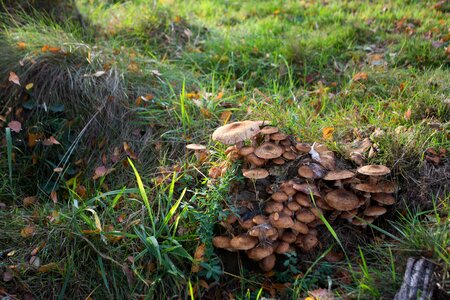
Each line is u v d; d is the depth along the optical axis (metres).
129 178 1.02
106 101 1.11
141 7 1.67
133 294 0.80
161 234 0.87
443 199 0.87
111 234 0.83
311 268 0.80
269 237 0.79
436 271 0.69
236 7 1.99
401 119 1.04
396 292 0.69
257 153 0.85
